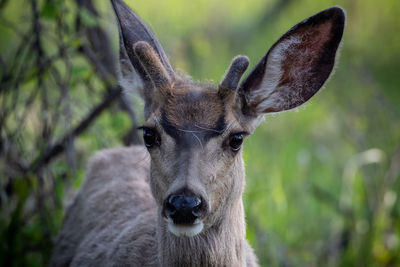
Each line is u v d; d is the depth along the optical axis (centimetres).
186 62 1666
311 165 1616
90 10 1324
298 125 1825
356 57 2081
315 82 926
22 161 1286
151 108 918
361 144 1545
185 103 874
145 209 1079
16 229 1227
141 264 982
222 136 862
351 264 1285
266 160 1563
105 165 1204
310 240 1362
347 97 1889
